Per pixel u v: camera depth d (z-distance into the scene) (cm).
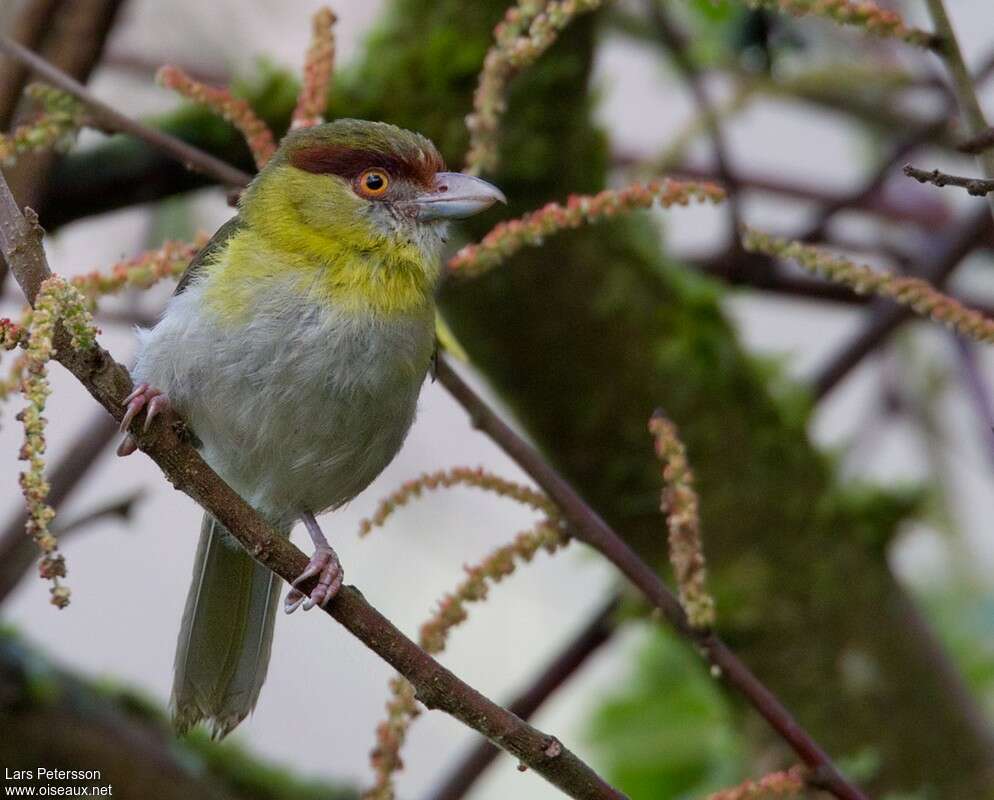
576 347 1006
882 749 988
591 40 977
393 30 1028
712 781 999
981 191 575
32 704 910
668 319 1020
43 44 890
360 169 874
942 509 1144
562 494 714
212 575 859
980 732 998
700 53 1148
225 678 847
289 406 838
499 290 988
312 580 779
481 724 599
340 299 846
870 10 635
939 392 1171
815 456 1040
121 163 980
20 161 880
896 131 1234
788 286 1139
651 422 693
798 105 1245
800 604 1007
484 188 886
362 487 902
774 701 675
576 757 607
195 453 636
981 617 1123
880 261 1161
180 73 802
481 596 700
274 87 1014
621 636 1173
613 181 1252
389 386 855
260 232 861
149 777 937
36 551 949
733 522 1016
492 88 767
